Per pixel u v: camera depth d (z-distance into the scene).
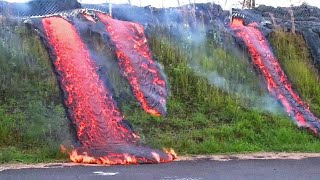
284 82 17.25
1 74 14.97
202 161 11.95
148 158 11.91
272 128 14.84
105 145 12.62
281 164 11.52
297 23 20.28
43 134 13.12
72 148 12.49
